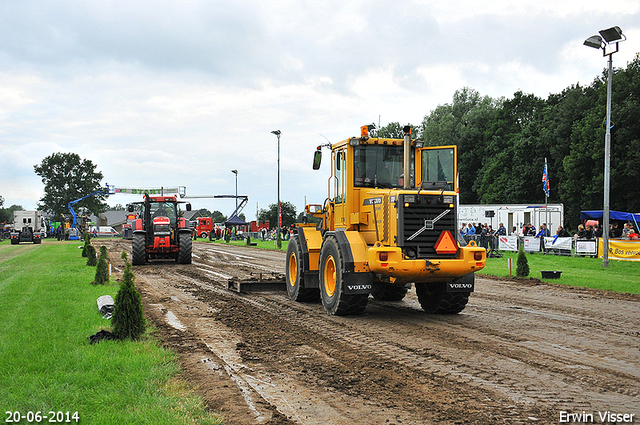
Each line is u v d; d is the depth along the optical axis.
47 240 62.88
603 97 38.06
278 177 38.81
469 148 62.66
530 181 49.12
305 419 4.33
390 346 6.99
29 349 6.24
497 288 13.86
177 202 22.23
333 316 9.38
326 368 5.91
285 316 9.37
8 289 11.95
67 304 9.59
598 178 36.97
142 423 4.07
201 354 6.48
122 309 7.09
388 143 9.84
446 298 9.35
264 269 19.36
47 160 101.44
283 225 61.91
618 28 18.67
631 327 8.36
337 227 10.28
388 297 11.62
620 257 20.48
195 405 4.52
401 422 4.27
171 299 11.52
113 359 5.86
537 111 55.22
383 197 8.86
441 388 5.17
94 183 103.31
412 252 8.59
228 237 47.00
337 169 10.31
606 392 5.04
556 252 24.39
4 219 135.88
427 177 9.91
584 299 11.77
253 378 5.48
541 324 8.61
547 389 5.13
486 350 6.75
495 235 27.73
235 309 10.15
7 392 4.77
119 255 28.36
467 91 68.25
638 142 34.81
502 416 4.40
